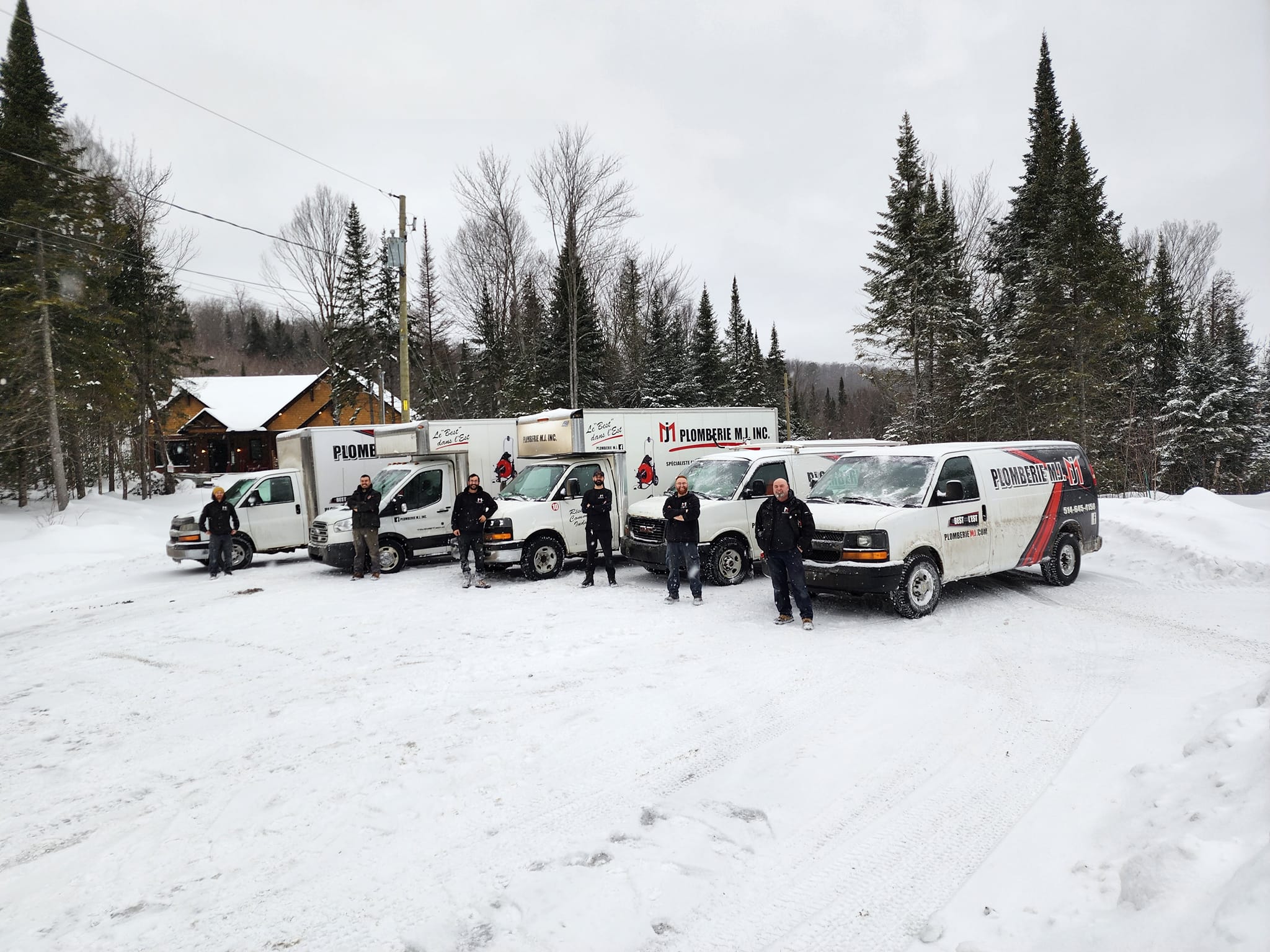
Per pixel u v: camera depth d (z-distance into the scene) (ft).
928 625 27.17
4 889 12.13
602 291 126.93
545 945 10.27
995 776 14.96
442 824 13.85
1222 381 113.50
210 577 46.34
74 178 80.74
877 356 112.68
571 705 20.01
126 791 15.67
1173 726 16.17
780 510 27.45
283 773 16.31
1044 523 33.14
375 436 50.80
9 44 83.61
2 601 41.34
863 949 10.00
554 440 42.22
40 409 79.51
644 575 41.37
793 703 19.63
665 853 12.55
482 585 38.45
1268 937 7.42
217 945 10.50
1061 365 101.19
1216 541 37.50
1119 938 8.75
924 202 111.14
